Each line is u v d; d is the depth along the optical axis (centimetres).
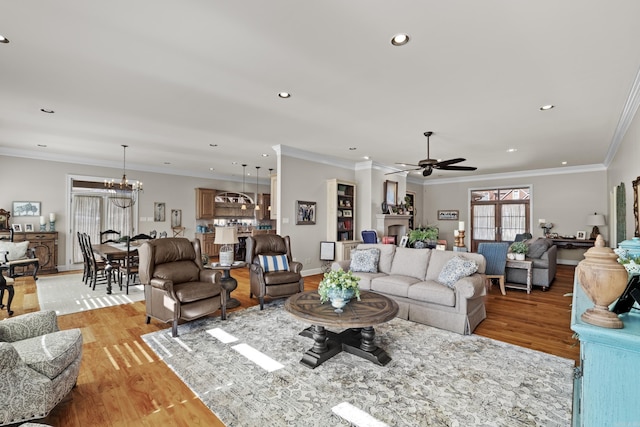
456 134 484
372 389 221
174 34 225
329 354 267
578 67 269
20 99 348
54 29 218
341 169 729
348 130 467
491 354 277
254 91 325
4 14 201
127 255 499
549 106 361
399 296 374
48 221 658
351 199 737
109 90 324
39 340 191
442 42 233
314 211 663
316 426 183
